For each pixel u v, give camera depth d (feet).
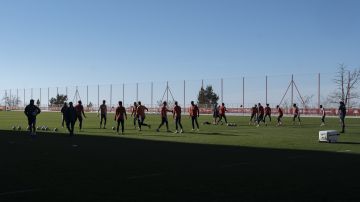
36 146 64.54
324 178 35.91
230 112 236.43
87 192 30.60
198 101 251.60
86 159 48.75
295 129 108.88
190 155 52.39
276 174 38.06
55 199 28.48
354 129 107.96
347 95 214.69
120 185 33.17
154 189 31.63
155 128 112.78
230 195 29.60
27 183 34.04
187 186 32.76
